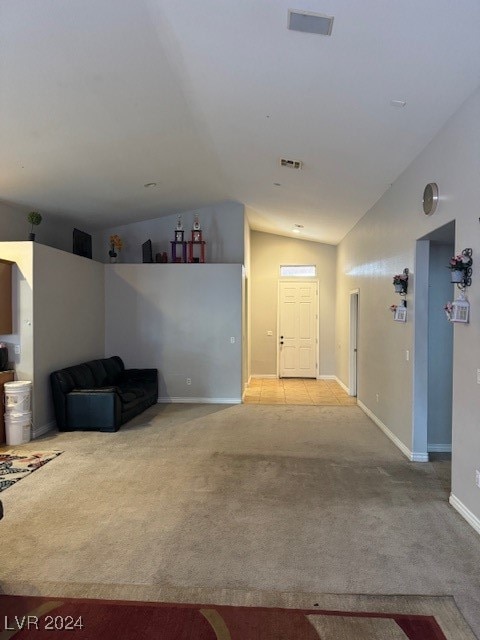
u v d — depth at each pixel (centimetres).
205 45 302
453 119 321
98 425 517
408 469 394
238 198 731
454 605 210
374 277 575
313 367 974
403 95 314
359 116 359
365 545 265
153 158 517
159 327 704
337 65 297
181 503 323
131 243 784
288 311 979
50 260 523
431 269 439
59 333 547
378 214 556
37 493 340
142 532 279
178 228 742
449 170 328
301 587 223
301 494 340
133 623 196
